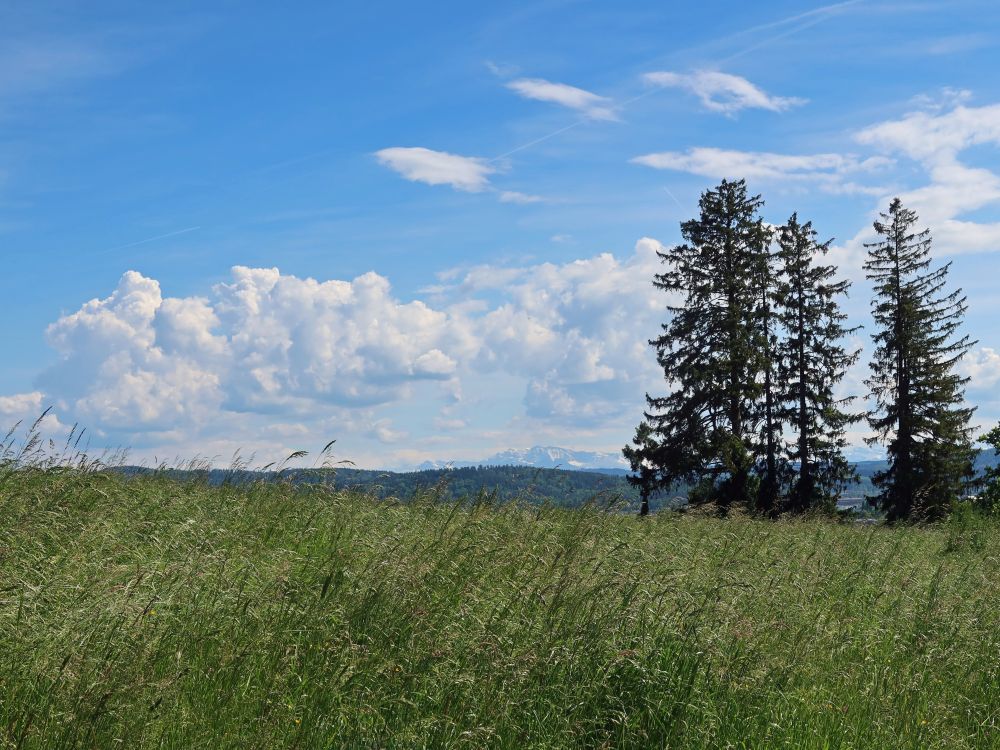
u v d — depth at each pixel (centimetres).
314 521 909
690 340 4516
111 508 855
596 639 598
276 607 593
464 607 630
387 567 650
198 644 535
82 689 451
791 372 4659
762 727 581
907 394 4797
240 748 452
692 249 4666
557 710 531
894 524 1983
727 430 4219
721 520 1488
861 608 875
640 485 4334
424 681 534
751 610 749
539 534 907
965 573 1041
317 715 491
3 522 748
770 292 4744
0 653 486
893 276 5003
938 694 687
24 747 420
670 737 542
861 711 628
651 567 812
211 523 822
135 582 564
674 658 610
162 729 453
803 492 4512
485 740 487
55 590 566
